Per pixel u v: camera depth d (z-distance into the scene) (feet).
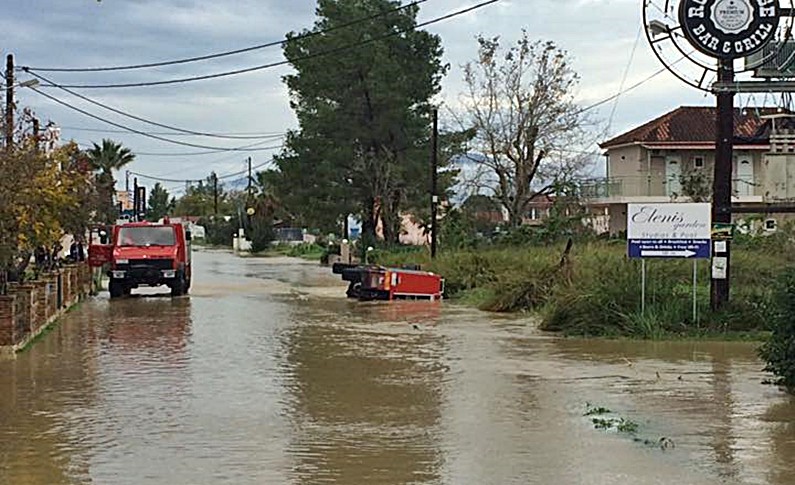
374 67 194.49
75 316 88.94
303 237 324.39
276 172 212.64
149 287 130.72
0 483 30.81
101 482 30.94
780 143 75.00
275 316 88.74
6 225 67.15
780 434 37.68
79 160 130.82
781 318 47.67
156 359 59.36
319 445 35.99
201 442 36.50
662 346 65.92
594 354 61.93
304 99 204.54
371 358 59.77
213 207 464.65
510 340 69.46
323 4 198.80
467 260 117.29
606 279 78.59
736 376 52.65
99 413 42.14
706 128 192.13
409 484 30.60
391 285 108.68
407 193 202.49
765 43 70.64
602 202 187.11
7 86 95.25
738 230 132.16
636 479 30.96
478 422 40.09
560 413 42.01
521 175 179.52
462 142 193.47
